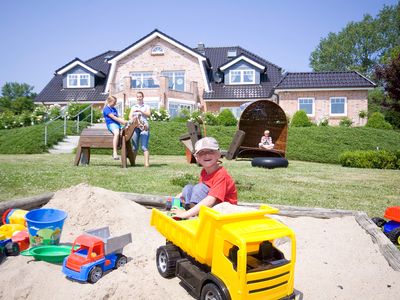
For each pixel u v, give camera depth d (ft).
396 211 16.57
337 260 12.71
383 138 66.44
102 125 82.69
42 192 20.77
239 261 8.47
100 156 56.54
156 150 67.21
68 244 13.66
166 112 86.22
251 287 8.61
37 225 12.71
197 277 9.63
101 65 127.34
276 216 18.12
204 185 12.46
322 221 17.48
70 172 29.66
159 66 109.60
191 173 31.45
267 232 9.10
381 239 14.32
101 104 113.09
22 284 10.49
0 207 15.67
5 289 10.30
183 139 43.91
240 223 9.39
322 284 10.87
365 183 31.37
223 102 107.65
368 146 64.75
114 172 30.60
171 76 109.50
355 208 20.39
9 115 91.40
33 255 11.93
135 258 12.64
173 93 101.71
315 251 13.51
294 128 69.72
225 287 8.73
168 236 11.57
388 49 211.20
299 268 11.97
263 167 42.83
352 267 12.17
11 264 11.75
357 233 15.60
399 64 48.03
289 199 22.09
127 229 15.40
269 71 114.93
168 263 10.97
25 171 29.50
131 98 102.32
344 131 67.41
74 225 15.67
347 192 25.81
